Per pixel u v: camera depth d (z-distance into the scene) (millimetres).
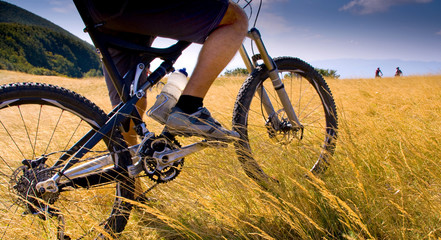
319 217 1781
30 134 3453
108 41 1657
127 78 1743
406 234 1532
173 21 1635
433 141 2455
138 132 1776
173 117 1721
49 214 1538
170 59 1841
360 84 9625
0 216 1585
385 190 1743
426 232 1526
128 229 1889
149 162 1759
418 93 6238
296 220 1632
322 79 2572
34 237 1471
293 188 1989
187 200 1898
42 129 3721
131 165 1731
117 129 1724
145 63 1782
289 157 2154
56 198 1604
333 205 1593
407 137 2436
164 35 1689
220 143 1889
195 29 1708
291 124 2383
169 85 1785
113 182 1721
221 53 1749
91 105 1688
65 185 1596
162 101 1765
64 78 37000
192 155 2443
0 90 1442
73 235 1689
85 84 30484
